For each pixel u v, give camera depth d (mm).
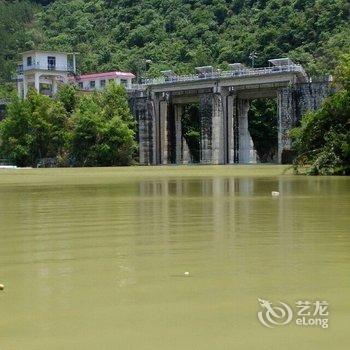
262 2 179875
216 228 21016
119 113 119562
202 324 9914
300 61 139750
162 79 123438
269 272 13625
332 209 26578
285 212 25625
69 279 13203
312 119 59062
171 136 124000
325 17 151500
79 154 117062
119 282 12836
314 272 13586
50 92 142375
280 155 104938
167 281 12859
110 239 18906
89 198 34781
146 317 10297
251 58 145625
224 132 113438
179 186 44750
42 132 122500
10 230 21312
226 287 12250
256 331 9578
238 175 61938
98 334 9469
